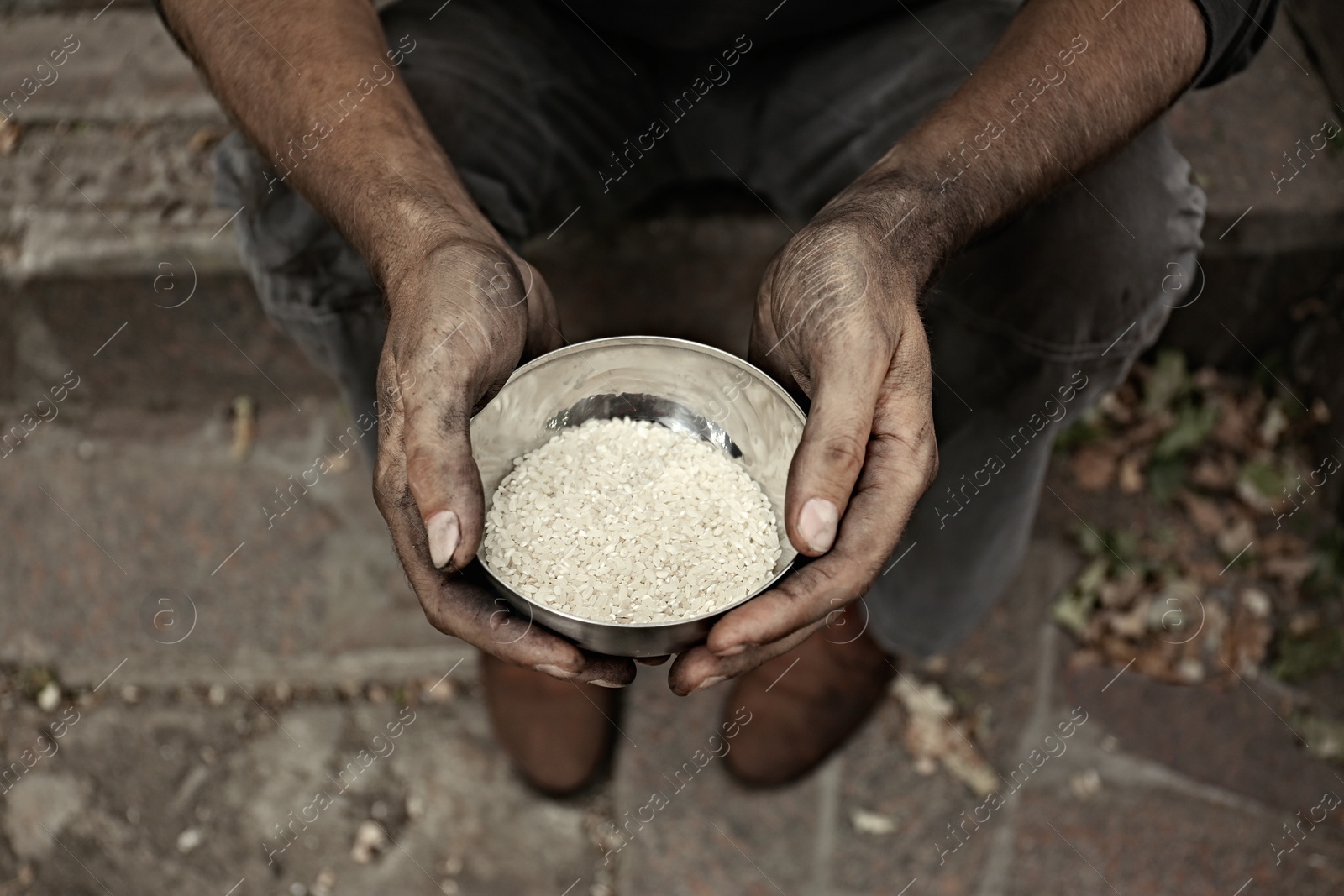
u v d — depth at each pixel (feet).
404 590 6.17
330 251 3.98
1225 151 6.15
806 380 3.54
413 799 5.69
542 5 4.54
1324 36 6.40
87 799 5.73
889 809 5.61
